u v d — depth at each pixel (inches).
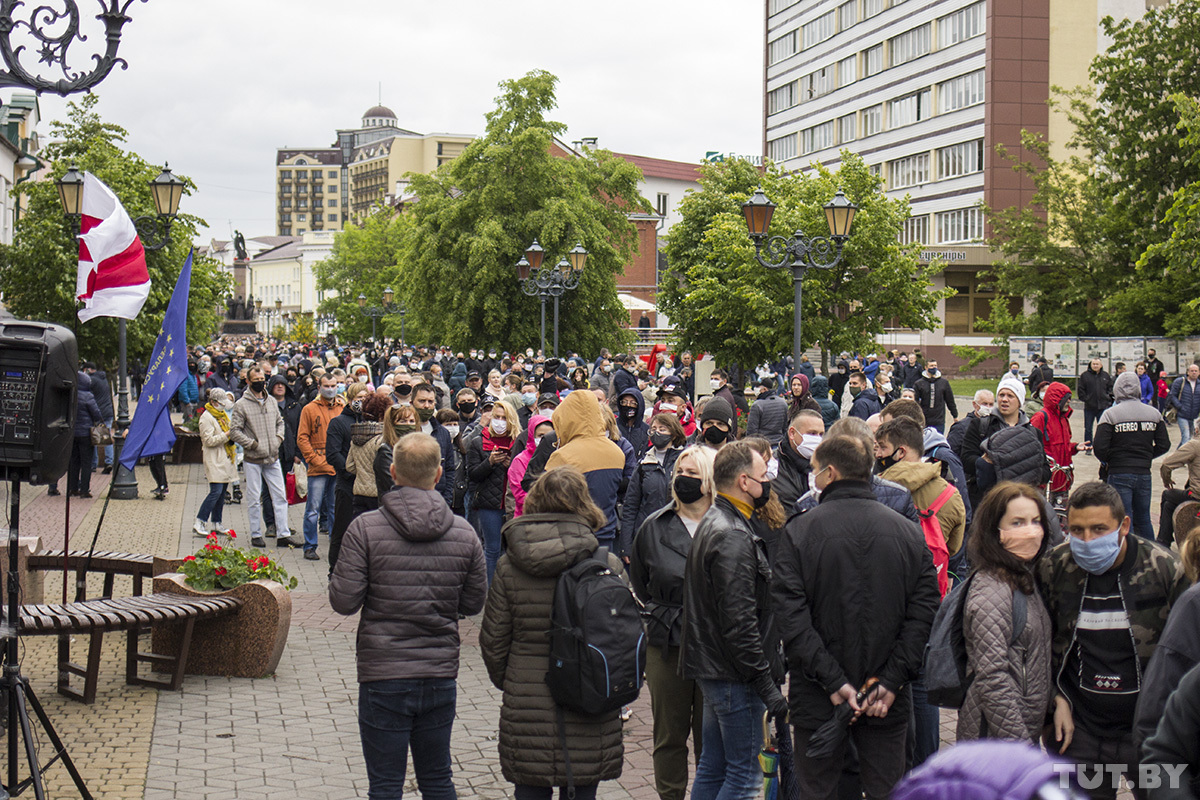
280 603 306.0
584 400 301.1
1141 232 1635.1
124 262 340.8
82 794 210.4
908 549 177.3
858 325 1034.1
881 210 1031.0
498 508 383.2
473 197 1828.2
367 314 2908.5
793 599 177.9
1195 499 374.3
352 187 7716.5
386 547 193.3
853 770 194.5
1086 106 1688.0
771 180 1353.3
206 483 751.7
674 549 210.7
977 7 2404.0
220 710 277.9
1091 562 164.7
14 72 244.7
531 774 183.9
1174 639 131.6
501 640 187.3
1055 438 426.9
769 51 3267.7
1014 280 1787.6
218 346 2004.2
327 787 227.5
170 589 309.9
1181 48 1561.3
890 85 2704.2
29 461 199.5
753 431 514.9
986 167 2384.4
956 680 168.2
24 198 1716.3
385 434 360.5
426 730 197.0
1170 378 1219.2
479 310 1815.9
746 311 1227.9
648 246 3144.7
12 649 205.2
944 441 283.3
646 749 256.4
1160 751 110.5
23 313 931.3
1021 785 52.6
